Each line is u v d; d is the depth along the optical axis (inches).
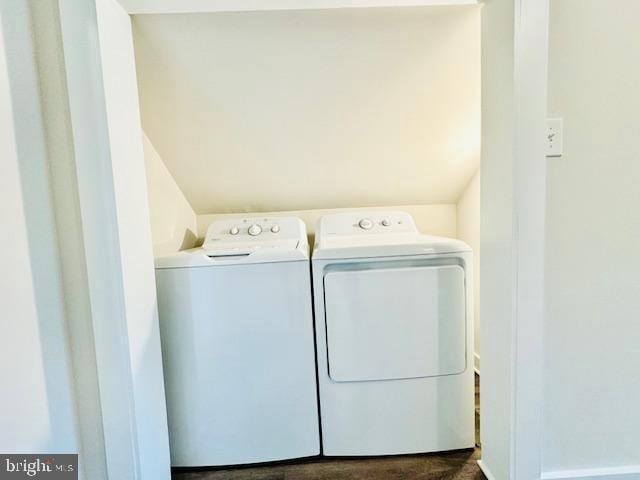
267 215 86.4
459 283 55.6
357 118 62.8
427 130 66.2
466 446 57.4
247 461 56.4
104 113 40.9
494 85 45.3
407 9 46.6
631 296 45.8
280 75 54.9
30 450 37.2
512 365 44.3
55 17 40.7
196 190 76.9
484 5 46.3
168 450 52.4
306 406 56.6
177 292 54.4
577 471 47.8
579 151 43.9
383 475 53.3
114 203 42.0
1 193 34.4
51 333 40.6
